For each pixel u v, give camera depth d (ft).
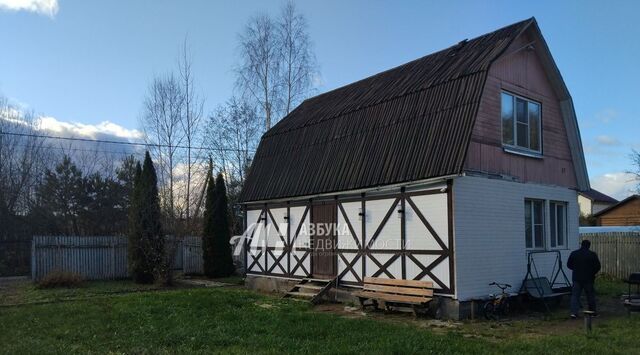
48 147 114.93
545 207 48.08
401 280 41.50
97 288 61.46
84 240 72.13
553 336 30.96
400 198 43.57
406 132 44.73
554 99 50.52
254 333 31.65
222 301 45.75
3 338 31.50
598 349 26.89
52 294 55.52
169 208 71.46
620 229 87.61
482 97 41.52
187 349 27.48
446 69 47.03
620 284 60.44
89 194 111.75
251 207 63.52
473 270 39.78
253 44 94.99
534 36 46.44
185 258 79.92
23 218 103.76
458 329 34.42
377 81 58.54
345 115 54.24
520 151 45.47
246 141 99.04
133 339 30.45
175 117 100.27
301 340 29.73
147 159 69.77
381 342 28.37
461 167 37.81
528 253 44.88
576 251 39.52
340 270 49.55
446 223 39.55
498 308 39.93
